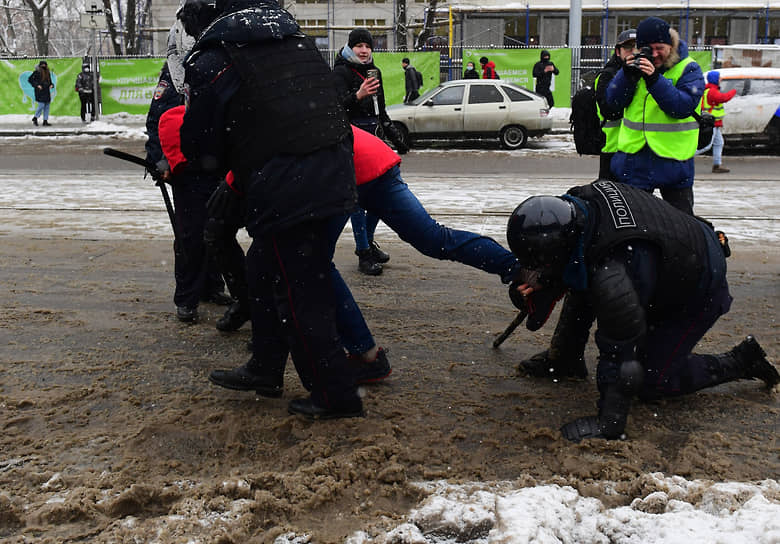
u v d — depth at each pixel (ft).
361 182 11.58
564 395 12.21
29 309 16.62
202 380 12.89
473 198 31.86
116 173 41.42
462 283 18.85
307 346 10.68
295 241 10.28
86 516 8.79
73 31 160.97
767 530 7.63
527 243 9.85
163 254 21.88
